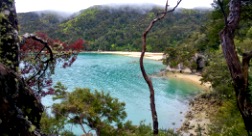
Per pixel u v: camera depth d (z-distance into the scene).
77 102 10.19
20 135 2.15
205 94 38.09
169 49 69.75
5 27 2.90
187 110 33.09
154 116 5.79
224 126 14.30
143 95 41.44
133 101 37.72
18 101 2.53
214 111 30.39
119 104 11.68
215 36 22.02
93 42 153.50
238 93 5.09
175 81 53.84
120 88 46.62
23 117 2.24
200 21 174.12
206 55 59.81
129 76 59.88
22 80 2.72
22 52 4.75
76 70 68.38
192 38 81.88
